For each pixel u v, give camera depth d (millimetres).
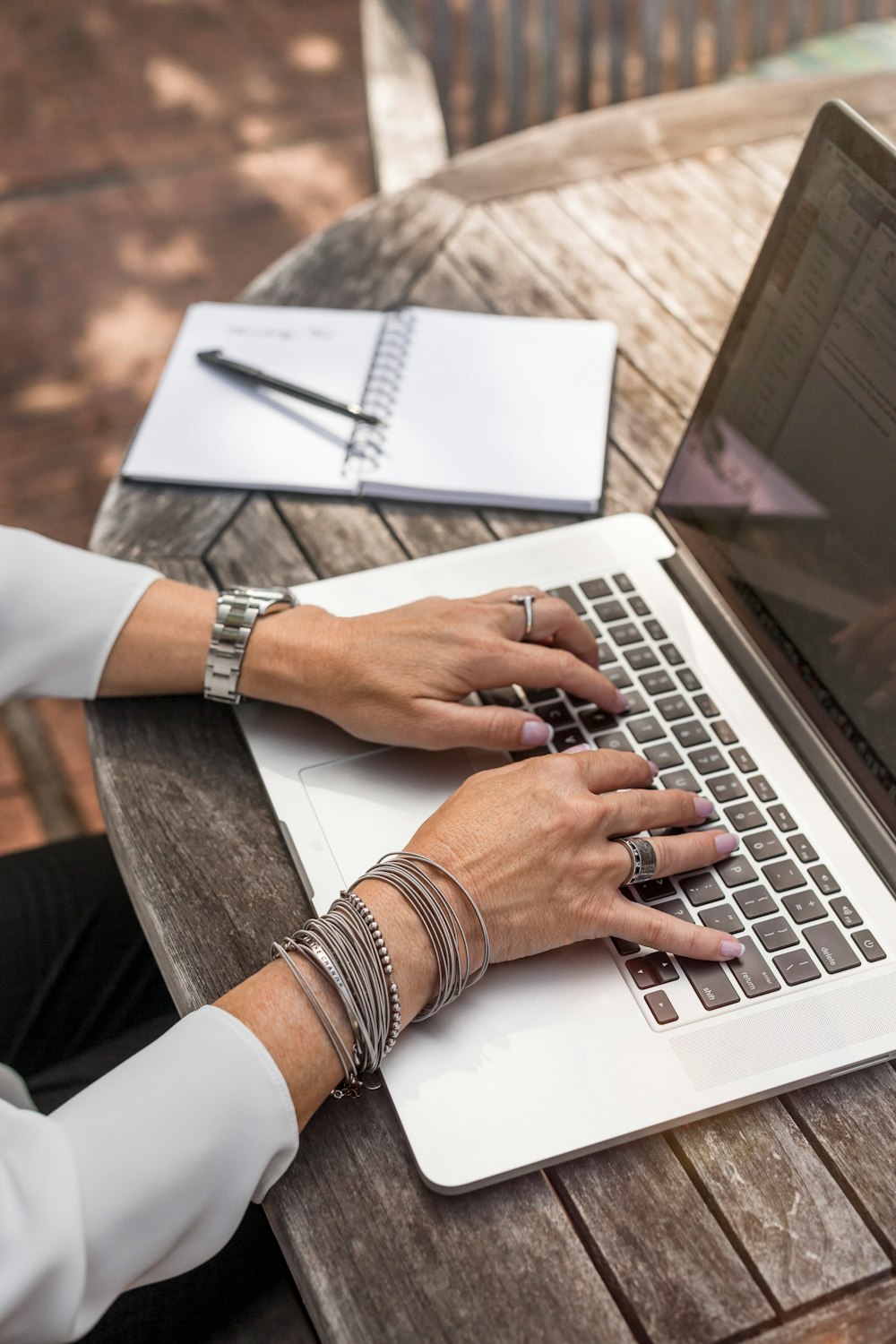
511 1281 613
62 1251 575
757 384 869
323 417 1061
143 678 848
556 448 1044
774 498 857
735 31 1956
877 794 775
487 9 1839
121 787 814
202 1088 625
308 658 824
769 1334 603
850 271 773
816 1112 681
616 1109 659
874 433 761
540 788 741
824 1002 709
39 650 838
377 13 1553
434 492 1007
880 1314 611
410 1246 623
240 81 3156
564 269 1236
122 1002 1004
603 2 2322
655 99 1450
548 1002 701
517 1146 642
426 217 1291
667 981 711
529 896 703
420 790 805
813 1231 635
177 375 1093
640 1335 599
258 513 998
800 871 769
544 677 822
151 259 2678
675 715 854
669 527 975
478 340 1142
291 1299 798
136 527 983
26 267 2641
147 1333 785
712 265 1249
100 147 2943
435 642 822
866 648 778
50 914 1055
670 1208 640
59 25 3271
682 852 748
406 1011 668
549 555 955
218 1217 632
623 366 1143
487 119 1927
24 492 2229
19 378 2424
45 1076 936
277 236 2754
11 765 1910
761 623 876
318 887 750
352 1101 673
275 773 811
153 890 763
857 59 1857
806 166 803
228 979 724
